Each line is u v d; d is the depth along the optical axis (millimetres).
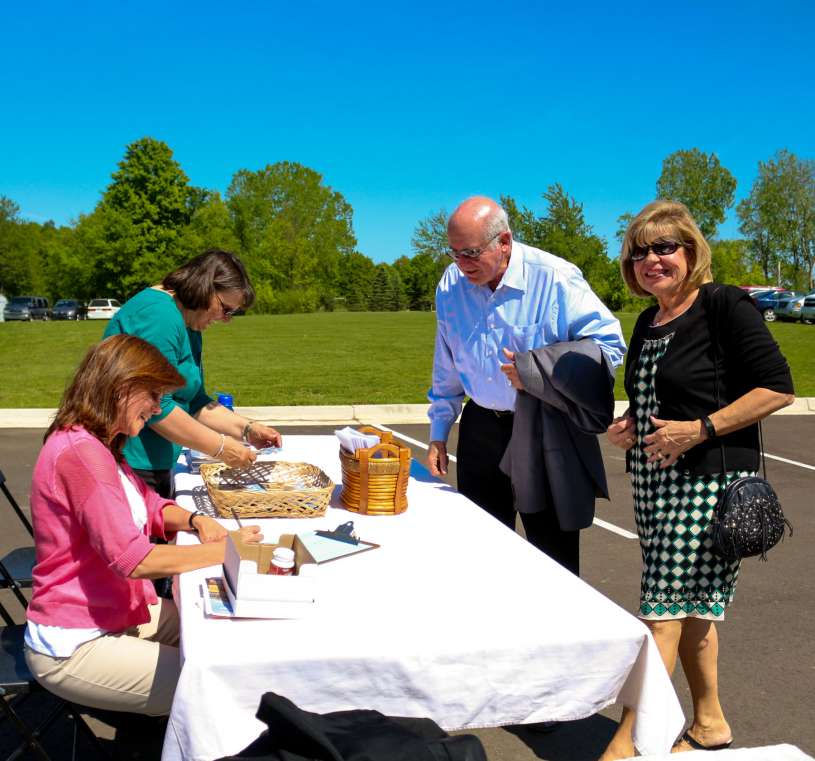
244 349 19984
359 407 10422
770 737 2930
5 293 74562
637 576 4652
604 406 2775
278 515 2596
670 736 1839
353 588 2025
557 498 2939
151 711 2074
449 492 3043
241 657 1628
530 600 1981
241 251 69812
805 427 9852
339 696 1675
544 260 2984
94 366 2088
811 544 5297
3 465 7031
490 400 3158
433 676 1715
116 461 2244
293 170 81188
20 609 3938
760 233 68875
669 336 2484
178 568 2037
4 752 2730
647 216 2484
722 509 2322
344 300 78188
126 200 51594
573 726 3004
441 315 3260
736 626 3930
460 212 2842
